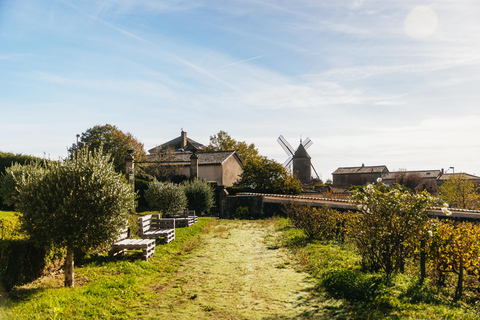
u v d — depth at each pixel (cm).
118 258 952
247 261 1027
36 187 694
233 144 5909
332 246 1199
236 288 766
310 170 6925
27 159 2488
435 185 6028
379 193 846
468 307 688
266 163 3706
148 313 604
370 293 688
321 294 720
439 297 720
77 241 688
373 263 873
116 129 4088
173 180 3412
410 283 775
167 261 1001
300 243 1270
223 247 1244
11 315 501
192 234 1502
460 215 1577
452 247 785
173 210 1888
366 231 849
